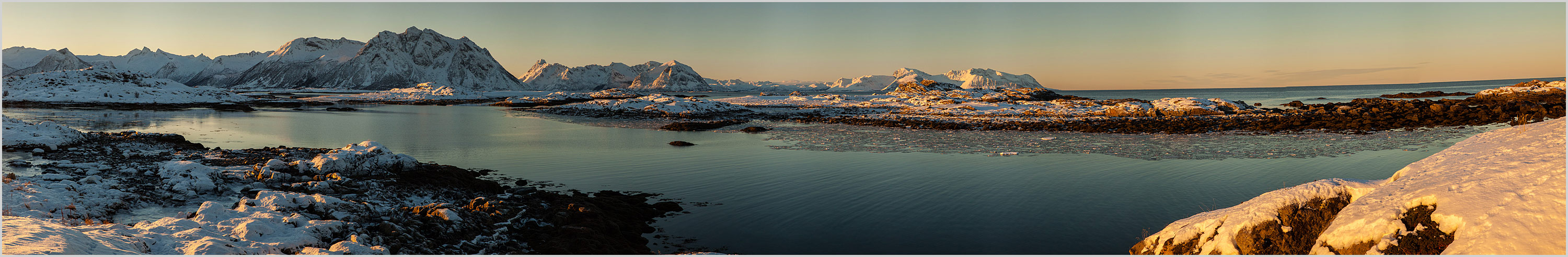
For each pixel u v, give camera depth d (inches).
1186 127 1547.7
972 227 532.1
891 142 1278.3
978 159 978.1
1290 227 307.4
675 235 509.4
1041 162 933.2
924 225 538.6
